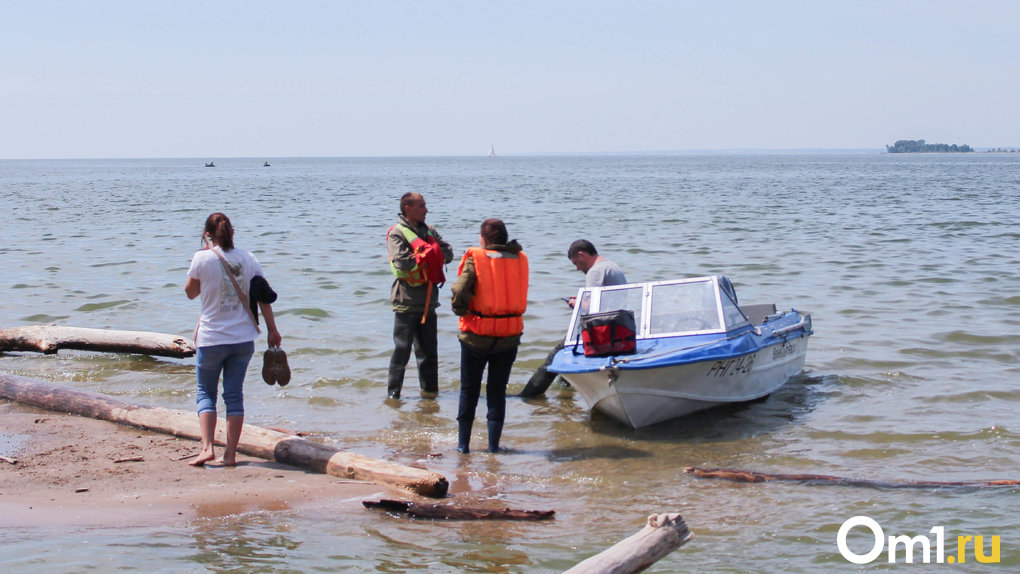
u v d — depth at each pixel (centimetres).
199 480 711
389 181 9212
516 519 644
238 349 740
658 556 474
